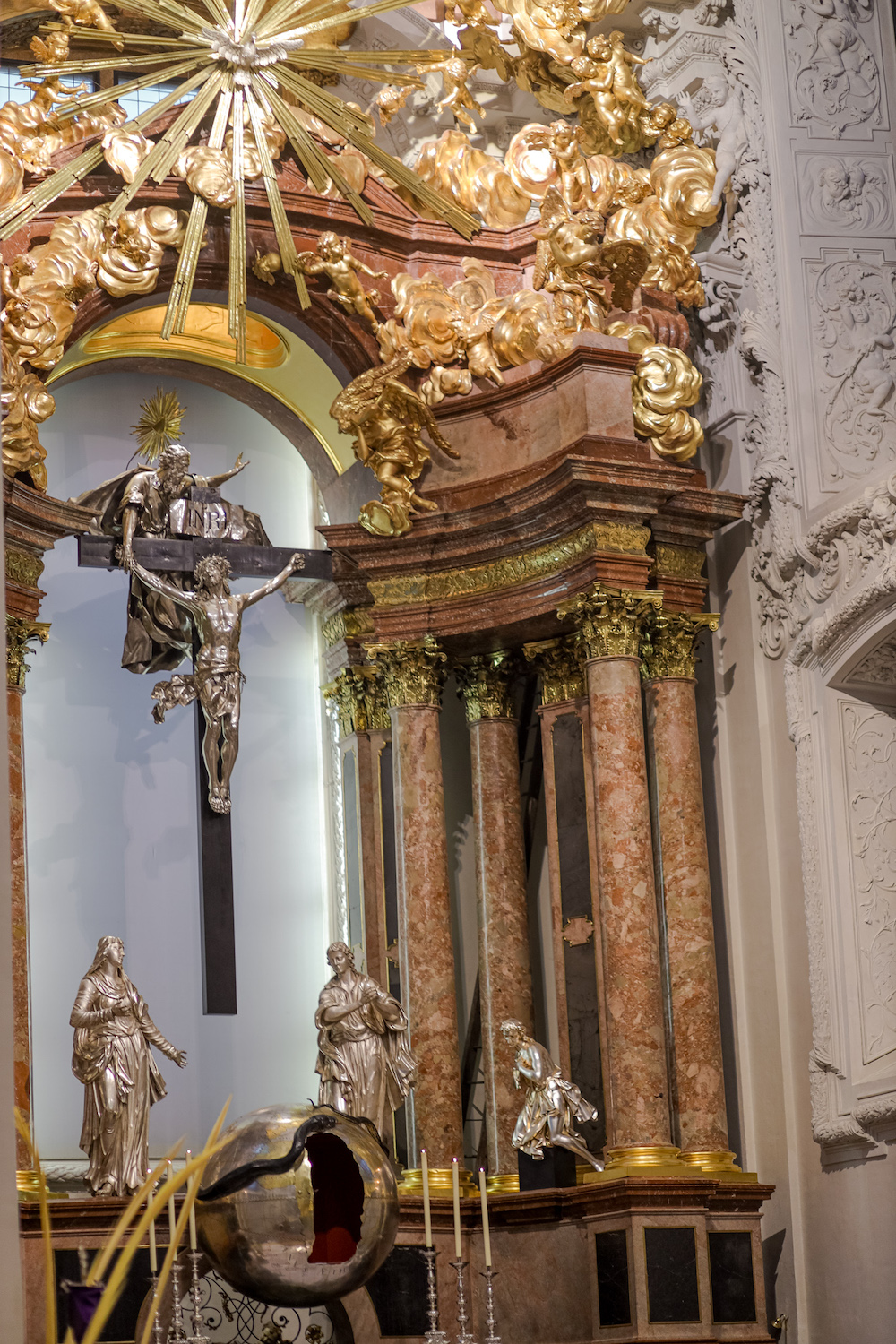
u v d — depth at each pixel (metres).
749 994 12.98
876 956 12.12
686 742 12.83
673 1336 11.24
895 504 11.63
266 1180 9.40
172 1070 13.62
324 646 14.76
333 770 14.60
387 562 13.48
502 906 13.44
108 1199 11.02
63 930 13.46
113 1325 10.73
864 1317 11.61
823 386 12.58
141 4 12.77
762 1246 12.58
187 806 14.11
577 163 13.48
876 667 12.29
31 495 12.15
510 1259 12.08
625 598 12.51
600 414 12.62
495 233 13.98
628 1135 11.82
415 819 13.26
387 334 13.54
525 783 14.03
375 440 13.34
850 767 12.34
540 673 13.51
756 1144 12.77
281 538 14.89
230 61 13.14
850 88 13.17
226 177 13.05
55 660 13.91
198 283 13.34
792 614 12.60
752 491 12.93
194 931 13.93
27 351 12.37
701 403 13.85
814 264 12.76
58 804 13.67
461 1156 12.74
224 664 13.06
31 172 12.53
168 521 13.38
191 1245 9.68
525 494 12.75
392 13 14.14
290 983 14.23
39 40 12.65
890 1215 11.51
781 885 12.71
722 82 13.37
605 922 12.18
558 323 13.14
